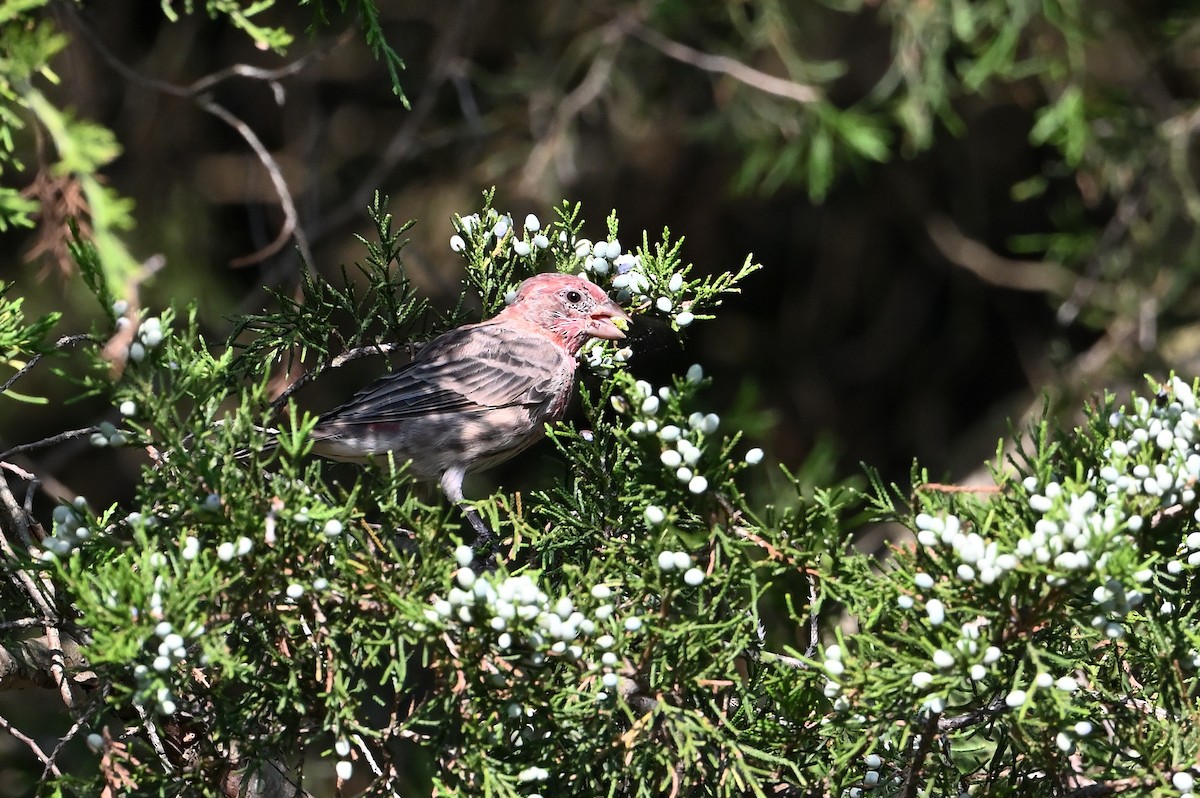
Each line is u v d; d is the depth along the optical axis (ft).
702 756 19.30
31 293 51.93
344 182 60.85
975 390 67.87
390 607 18.56
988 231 66.49
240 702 19.21
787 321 67.36
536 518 24.07
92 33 32.07
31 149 46.19
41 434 55.16
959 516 19.25
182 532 17.95
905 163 64.39
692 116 62.23
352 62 61.77
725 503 18.86
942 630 17.60
